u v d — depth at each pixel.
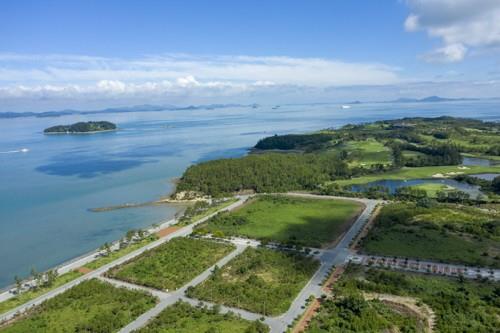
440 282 110.00
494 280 110.94
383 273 114.44
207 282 114.50
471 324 89.19
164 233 163.38
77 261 137.75
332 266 123.88
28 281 124.62
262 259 128.50
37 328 93.81
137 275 121.44
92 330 91.44
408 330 86.88
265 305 99.62
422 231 150.88
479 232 146.12
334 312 95.56
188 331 89.81
